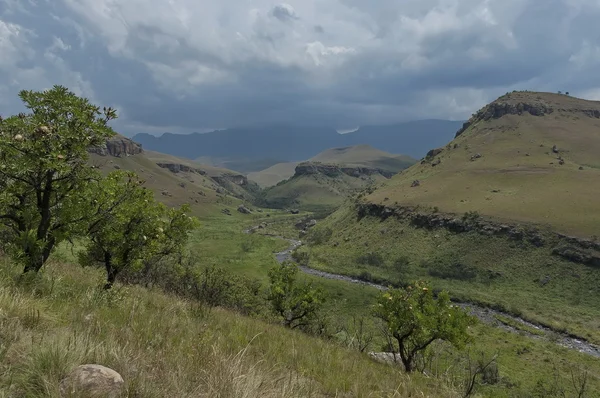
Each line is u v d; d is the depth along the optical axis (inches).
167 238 404.2
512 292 2987.2
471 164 6855.3
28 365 120.6
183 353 174.4
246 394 133.4
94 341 154.7
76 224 294.8
